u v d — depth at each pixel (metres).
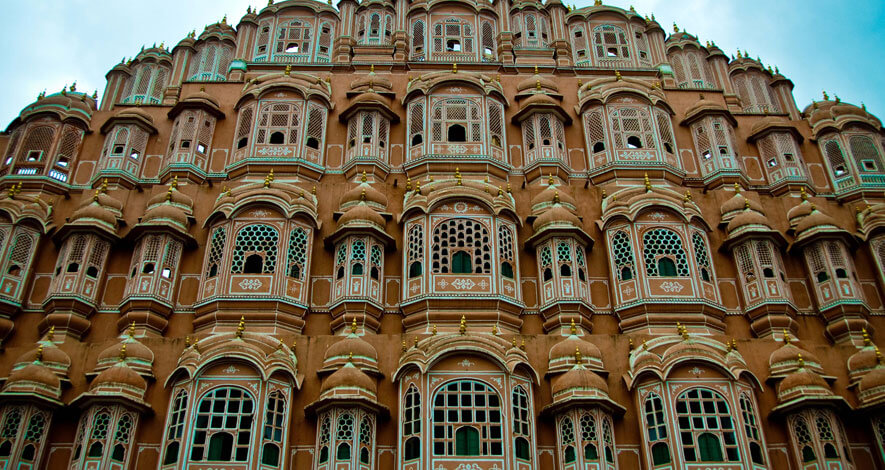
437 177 31.05
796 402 23.64
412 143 32.62
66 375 24.31
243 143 32.53
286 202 28.36
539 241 28.44
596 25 40.00
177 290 27.45
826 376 25.05
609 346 25.56
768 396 24.77
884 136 34.75
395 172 32.03
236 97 34.59
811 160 34.09
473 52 37.47
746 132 35.00
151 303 26.38
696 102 35.53
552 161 31.64
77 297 26.44
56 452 22.97
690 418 23.25
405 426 23.38
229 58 43.44
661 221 28.77
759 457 23.09
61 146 32.31
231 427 22.75
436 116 32.66
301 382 24.25
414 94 33.56
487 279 27.09
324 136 32.75
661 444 23.17
